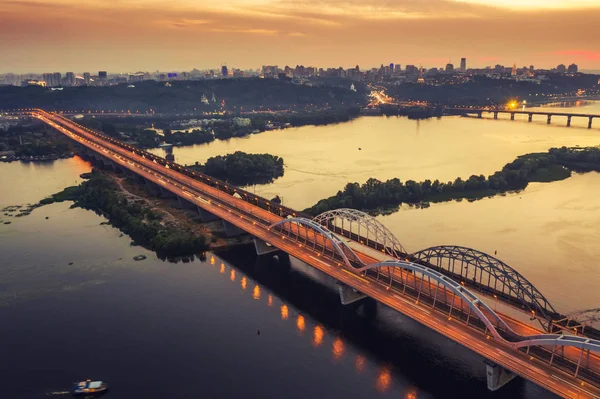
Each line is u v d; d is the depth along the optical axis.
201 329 191.75
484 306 160.25
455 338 157.38
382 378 162.62
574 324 165.62
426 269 174.75
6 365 170.38
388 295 187.75
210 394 154.88
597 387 130.75
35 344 182.50
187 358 173.62
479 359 171.88
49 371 167.00
